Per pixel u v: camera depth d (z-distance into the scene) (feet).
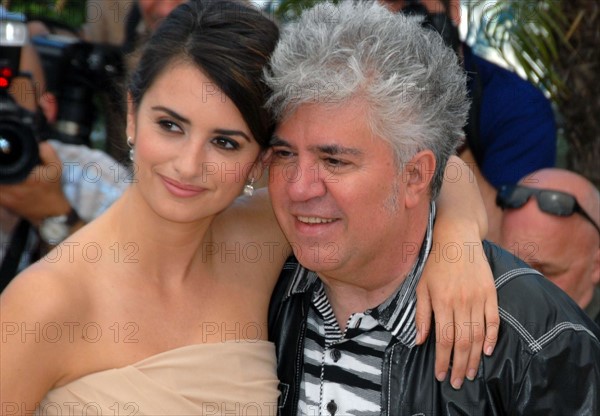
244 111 7.25
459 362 7.51
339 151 7.32
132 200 7.74
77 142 10.96
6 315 7.13
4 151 10.25
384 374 7.79
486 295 7.59
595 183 14.84
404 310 7.82
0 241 10.64
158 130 7.33
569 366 7.45
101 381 7.42
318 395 8.11
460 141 8.16
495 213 11.64
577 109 14.78
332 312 8.20
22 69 10.57
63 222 10.60
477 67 12.60
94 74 11.05
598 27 14.39
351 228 7.58
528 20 14.53
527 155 12.53
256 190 9.34
